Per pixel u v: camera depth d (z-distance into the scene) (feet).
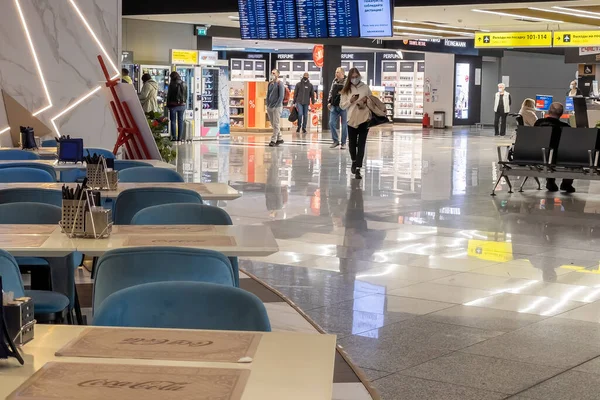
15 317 7.84
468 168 51.01
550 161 39.17
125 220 17.67
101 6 37.81
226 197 19.15
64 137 27.22
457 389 14.33
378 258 24.67
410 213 33.09
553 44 79.97
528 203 36.42
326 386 7.11
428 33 87.61
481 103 115.75
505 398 13.96
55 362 7.57
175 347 8.04
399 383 14.57
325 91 90.63
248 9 46.52
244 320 9.14
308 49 111.34
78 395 6.78
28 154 27.61
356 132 44.37
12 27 35.81
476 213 33.40
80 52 37.40
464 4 42.60
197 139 76.89
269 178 44.42
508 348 16.60
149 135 31.07
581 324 18.33
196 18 69.31
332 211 33.30
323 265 23.65
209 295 9.27
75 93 37.37
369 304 19.65
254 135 85.40
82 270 22.24
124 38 71.31
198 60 75.77
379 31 42.93
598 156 38.37
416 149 66.03
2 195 17.48
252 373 7.38
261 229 14.71
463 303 19.88
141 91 66.28
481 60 108.99
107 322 9.07
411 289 21.11
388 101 113.39
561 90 122.83
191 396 6.80
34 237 13.71
